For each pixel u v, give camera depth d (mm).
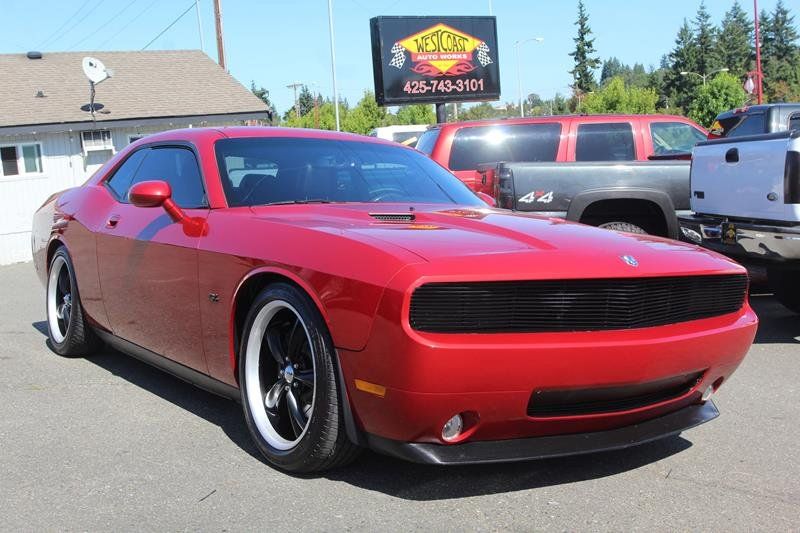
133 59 29172
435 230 3283
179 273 3846
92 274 4797
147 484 3193
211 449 3588
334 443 3064
